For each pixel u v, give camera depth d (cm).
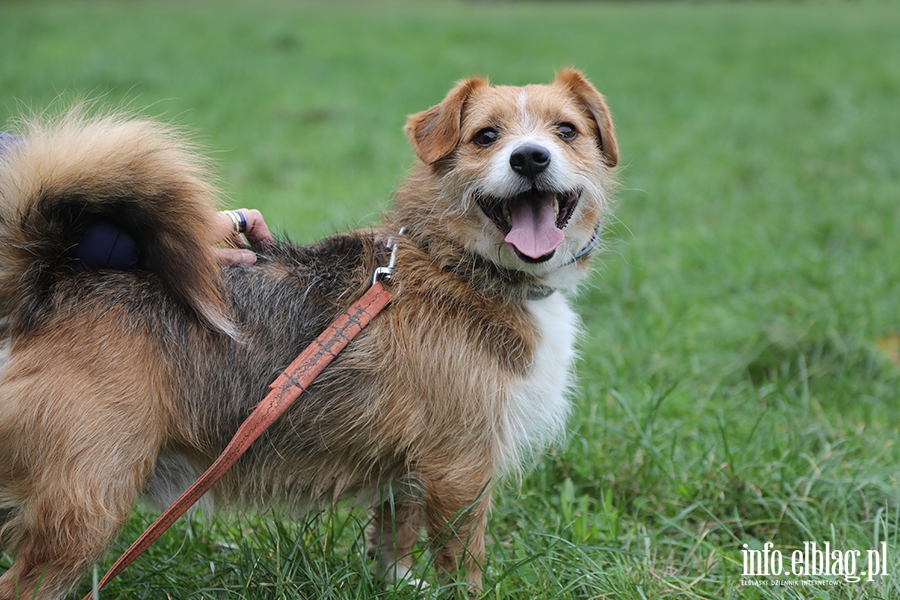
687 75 1495
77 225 279
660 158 941
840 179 843
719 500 373
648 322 535
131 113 305
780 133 1052
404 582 304
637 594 306
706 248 655
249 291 293
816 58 1641
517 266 306
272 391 272
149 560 330
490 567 324
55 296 270
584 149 338
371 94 1255
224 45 1731
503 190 302
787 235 679
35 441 259
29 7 2652
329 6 3322
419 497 308
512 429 304
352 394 291
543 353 309
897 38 1895
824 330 506
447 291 300
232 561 326
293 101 1185
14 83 1172
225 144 937
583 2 3728
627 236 695
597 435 409
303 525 323
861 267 598
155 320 275
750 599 308
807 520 357
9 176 268
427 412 294
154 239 275
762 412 429
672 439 407
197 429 281
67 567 263
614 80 1435
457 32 2122
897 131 1012
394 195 337
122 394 264
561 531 348
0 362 268
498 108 329
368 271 305
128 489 267
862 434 417
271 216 690
